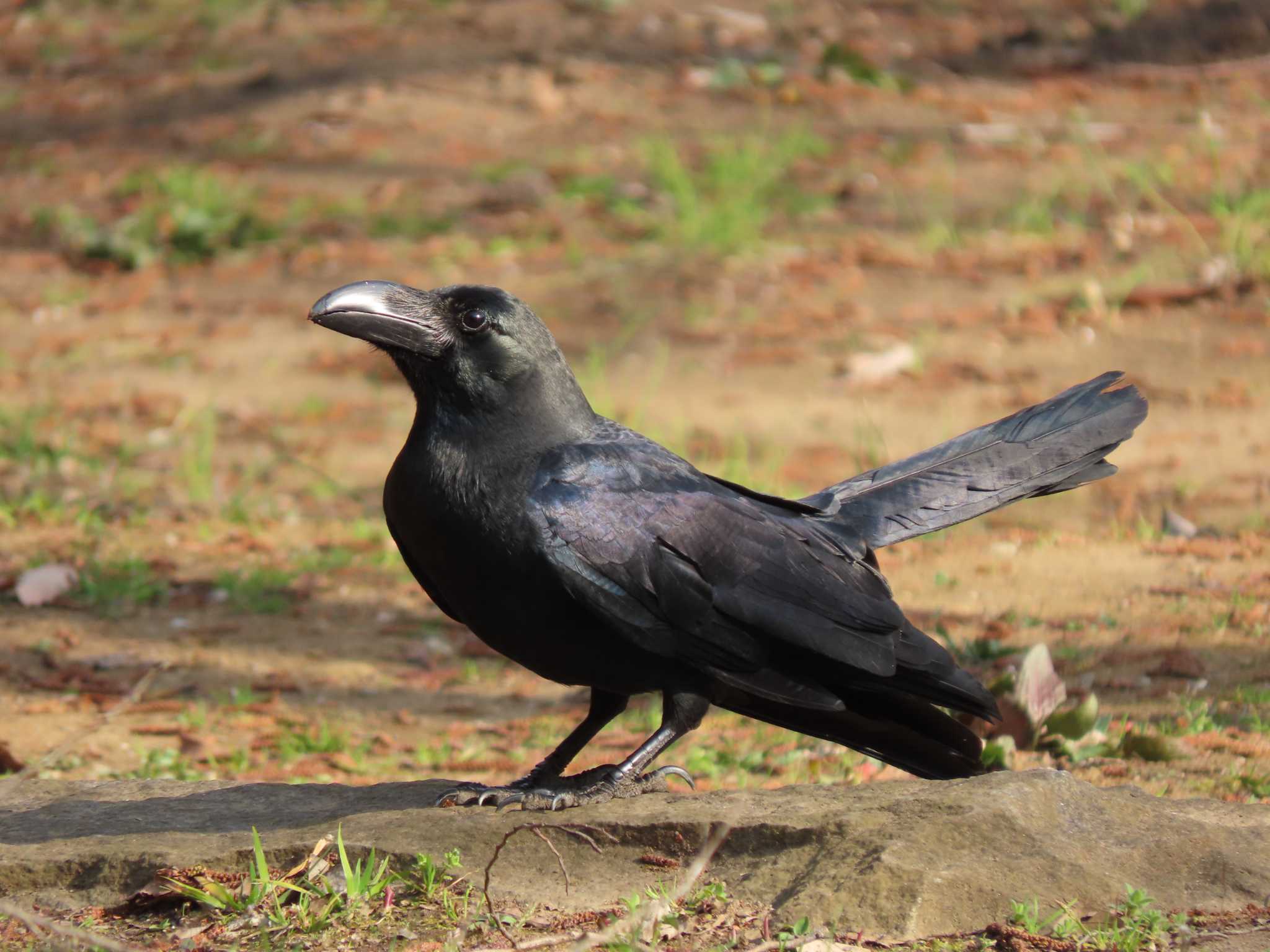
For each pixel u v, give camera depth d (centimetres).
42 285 2256
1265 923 561
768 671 675
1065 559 1290
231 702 1077
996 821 591
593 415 703
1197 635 1091
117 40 3253
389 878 606
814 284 2053
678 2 3167
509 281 2119
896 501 741
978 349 1817
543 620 659
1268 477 1455
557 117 2708
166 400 1828
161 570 1345
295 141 2684
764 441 1588
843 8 3162
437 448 664
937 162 2442
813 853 590
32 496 1514
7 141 2825
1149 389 1677
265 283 2211
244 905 593
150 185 2539
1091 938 544
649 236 2259
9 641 1187
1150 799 627
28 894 629
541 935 562
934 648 683
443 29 3098
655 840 613
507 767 946
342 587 1318
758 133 2605
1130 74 2797
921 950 543
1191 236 2066
